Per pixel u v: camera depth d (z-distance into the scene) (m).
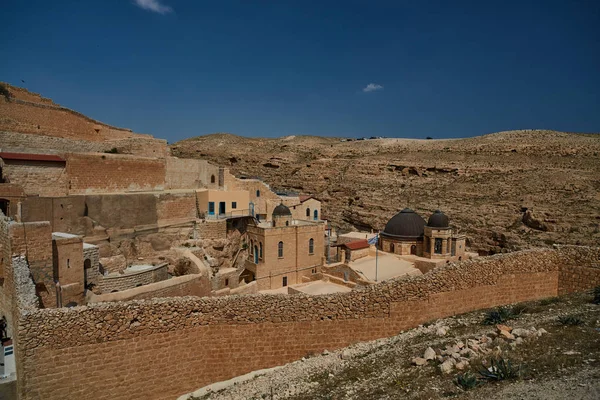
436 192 97.31
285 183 116.50
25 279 18.03
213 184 58.34
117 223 38.78
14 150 38.06
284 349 18.05
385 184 106.75
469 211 82.69
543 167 96.25
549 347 13.31
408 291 19.02
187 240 44.50
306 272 55.12
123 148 49.25
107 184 42.12
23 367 14.17
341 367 15.77
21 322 14.16
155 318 16.22
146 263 39.97
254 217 55.31
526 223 72.88
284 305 18.08
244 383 16.58
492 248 71.31
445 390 11.73
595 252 20.56
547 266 21.38
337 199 104.94
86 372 15.05
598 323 14.91
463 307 19.84
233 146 146.12
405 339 17.28
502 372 11.80
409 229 56.59
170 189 49.88
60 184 37.91
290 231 53.00
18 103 41.62
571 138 116.56
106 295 25.17
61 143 43.38
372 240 59.50
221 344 17.36
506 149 113.62
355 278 44.34
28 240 20.83
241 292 37.56
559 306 18.44
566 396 9.95
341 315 18.48
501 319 17.50
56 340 14.59
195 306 16.97
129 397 15.77
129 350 15.74
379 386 13.19
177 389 16.61
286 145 146.62
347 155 130.25
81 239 25.03
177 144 155.25
